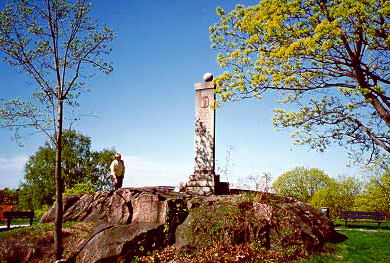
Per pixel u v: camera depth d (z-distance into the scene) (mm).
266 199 14250
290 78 12211
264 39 12305
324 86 12820
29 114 15031
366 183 38938
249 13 12578
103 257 12109
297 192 50344
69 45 15727
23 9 14836
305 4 11898
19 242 13039
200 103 19312
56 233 12930
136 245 12531
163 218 13703
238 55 13234
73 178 42250
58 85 15172
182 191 18078
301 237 12305
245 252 11648
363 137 14469
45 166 40938
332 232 14211
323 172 51344
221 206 13836
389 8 9617
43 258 12617
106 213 15242
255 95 12922
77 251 12906
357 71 11891
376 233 15977
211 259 11375
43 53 15508
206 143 18578
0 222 28516
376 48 11797
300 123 14391
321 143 14891
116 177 17000
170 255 12141
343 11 9992
